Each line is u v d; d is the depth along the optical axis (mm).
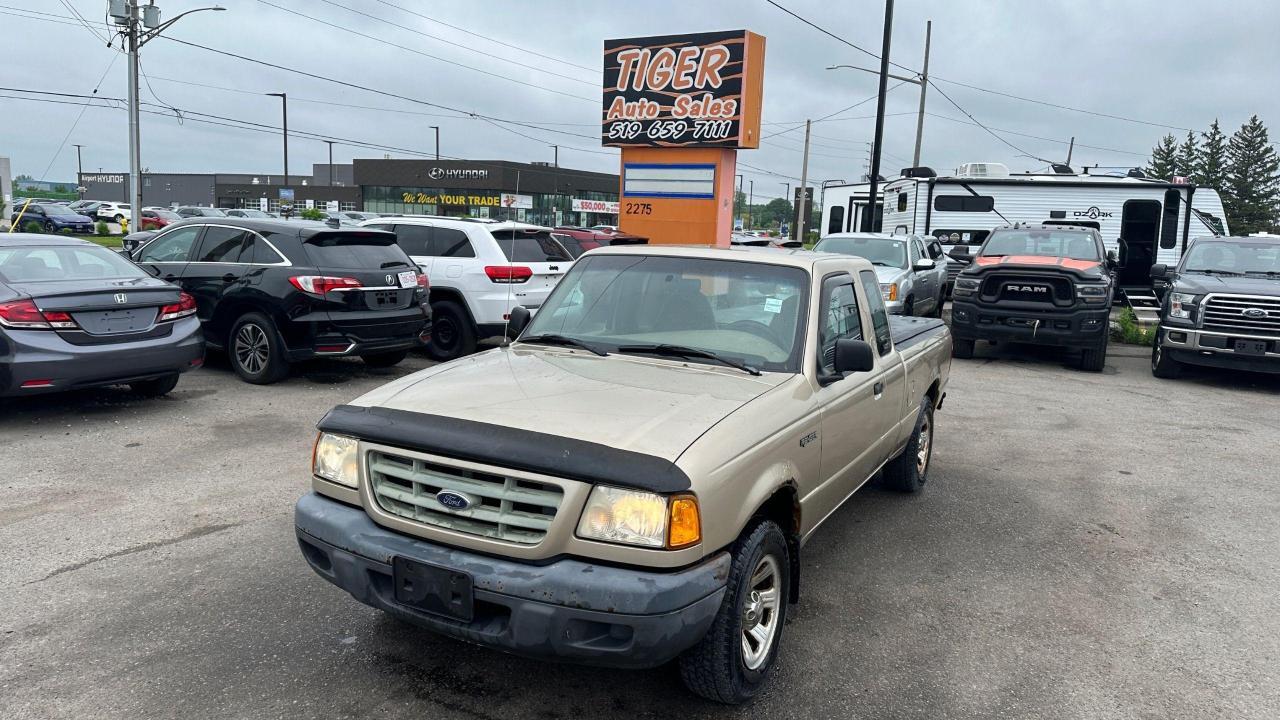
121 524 5250
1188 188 18500
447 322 11195
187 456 6648
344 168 106625
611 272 4773
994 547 5496
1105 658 4105
